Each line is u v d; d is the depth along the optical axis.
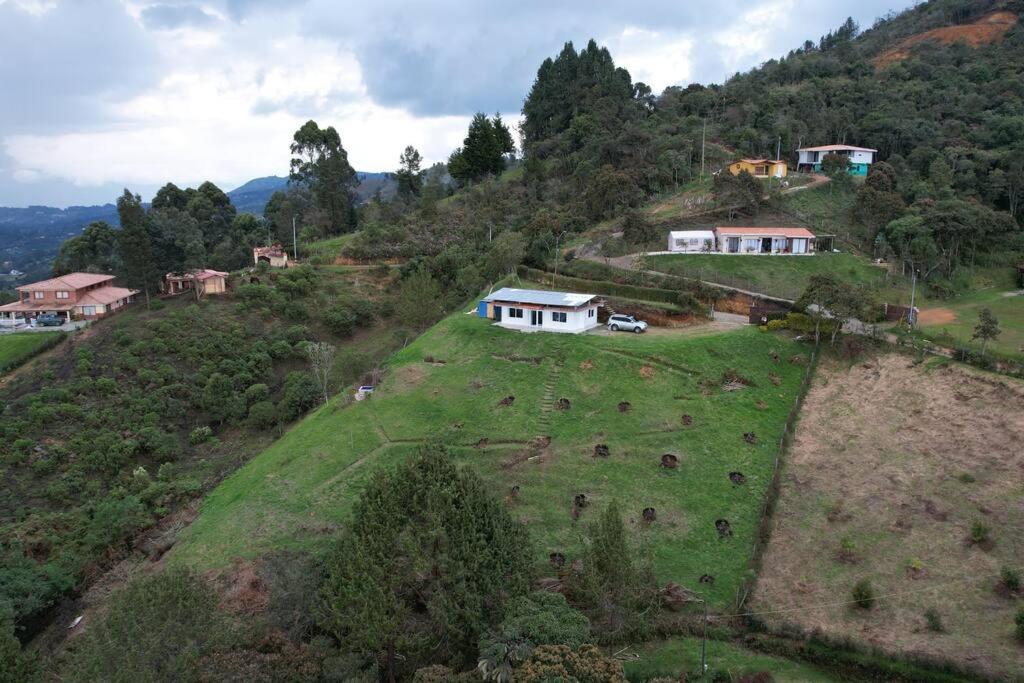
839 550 46.59
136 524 61.31
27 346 95.56
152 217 115.56
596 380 69.19
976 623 39.00
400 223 149.38
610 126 160.88
